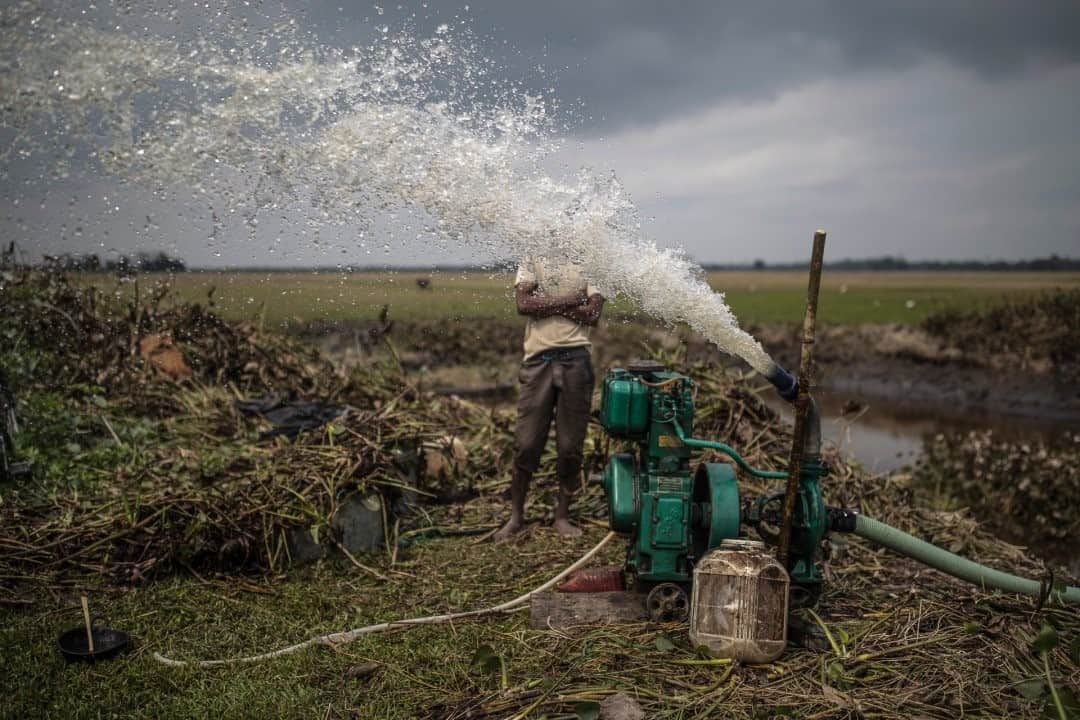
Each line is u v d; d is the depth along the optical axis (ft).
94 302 25.48
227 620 13.43
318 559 16.02
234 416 22.88
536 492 20.35
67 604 13.76
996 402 46.32
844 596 14.24
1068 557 20.39
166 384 25.09
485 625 13.09
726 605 11.28
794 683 10.87
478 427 24.17
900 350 60.80
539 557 16.52
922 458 31.48
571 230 11.71
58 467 18.71
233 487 16.72
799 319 89.71
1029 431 38.65
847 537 17.24
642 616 12.95
